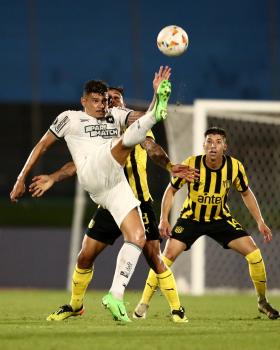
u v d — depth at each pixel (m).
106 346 14.49
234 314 24.53
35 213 58.19
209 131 23.03
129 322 19.03
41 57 73.31
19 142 61.84
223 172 22.94
